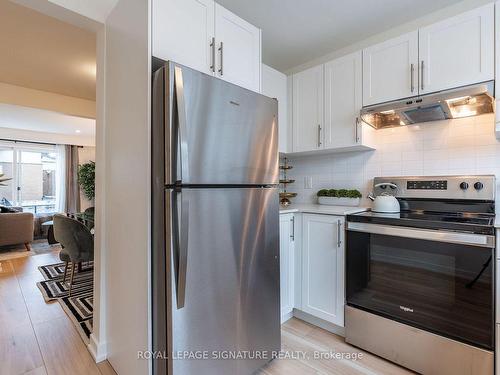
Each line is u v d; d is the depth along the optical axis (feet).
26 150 20.57
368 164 7.80
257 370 5.23
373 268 5.76
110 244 5.34
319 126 7.70
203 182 4.07
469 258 4.61
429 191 6.59
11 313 7.53
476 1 6.15
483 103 5.88
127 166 4.65
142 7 4.25
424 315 5.09
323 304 6.52
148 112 4.05
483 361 4.47
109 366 5.34
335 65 7.41
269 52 8.59
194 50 4.78
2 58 8.60
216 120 4.25
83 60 8.76
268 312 5.26
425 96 5.77
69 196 21.65
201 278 4.12
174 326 3.84
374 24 7.19
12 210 16.56
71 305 8.02
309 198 9.09
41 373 5.13
